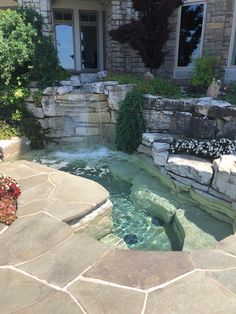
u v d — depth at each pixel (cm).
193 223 425
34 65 771
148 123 694
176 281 234
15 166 489
